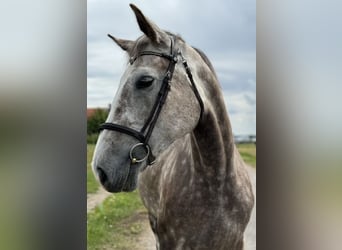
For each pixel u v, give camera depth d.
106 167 1.05
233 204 1.38
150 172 1.66
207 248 1.40
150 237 2.16
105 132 1.07
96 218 2.19
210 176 1.33
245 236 2.32
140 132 1.06
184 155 1.42
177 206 1.39
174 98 1.10
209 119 1.22
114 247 2.16
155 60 1.09
